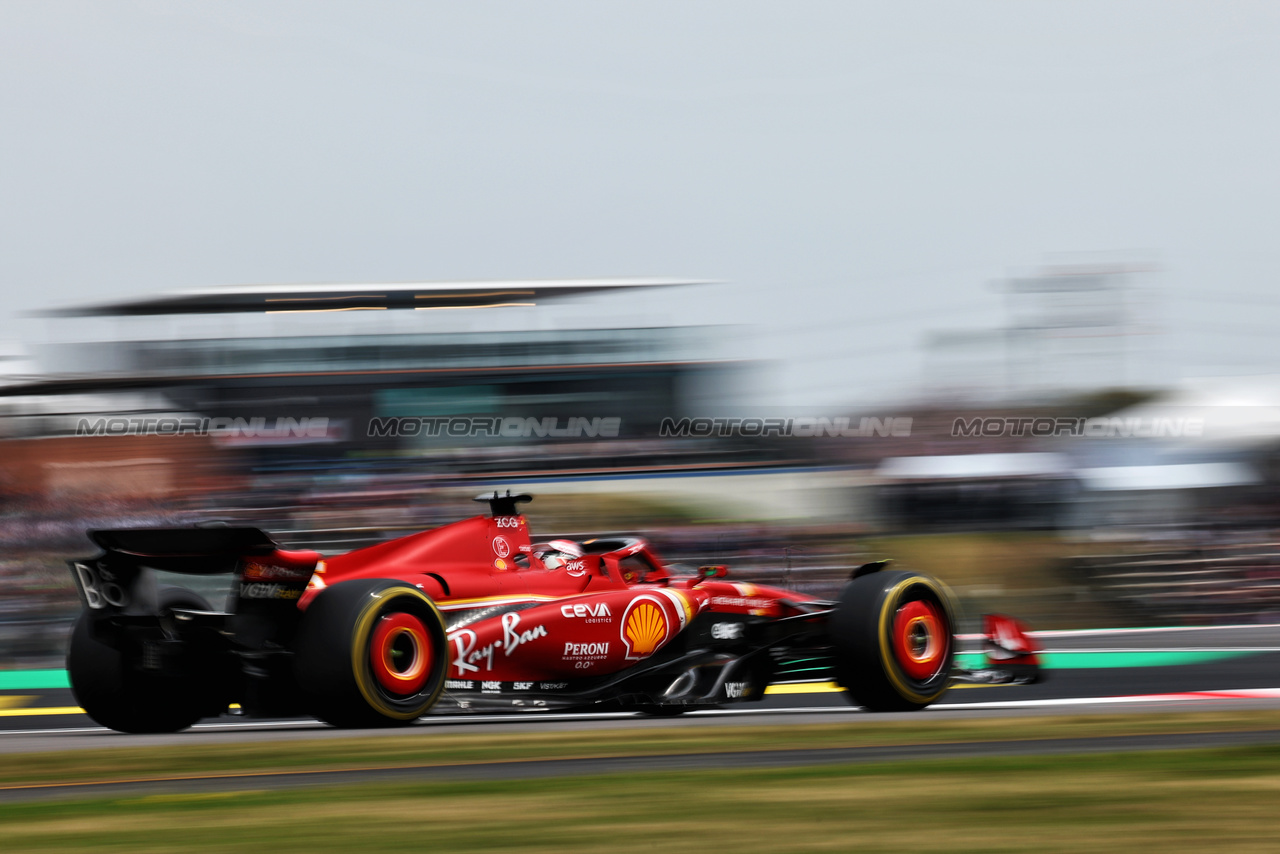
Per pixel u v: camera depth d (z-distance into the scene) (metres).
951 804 12.35
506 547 23.89
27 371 68.94
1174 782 13.61
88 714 22.38
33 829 11.66
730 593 26.39
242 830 11.38
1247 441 73.31
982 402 81.56
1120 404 80.44
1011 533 72.94
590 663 23.70
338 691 20.06
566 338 80.31
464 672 22.06
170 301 73.62
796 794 12.98
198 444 70.44
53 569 57.38
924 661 25.03
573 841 10.72
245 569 20.42
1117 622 62.25
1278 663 38.81
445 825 11.48
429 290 84.56
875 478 77.31
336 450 73.69
